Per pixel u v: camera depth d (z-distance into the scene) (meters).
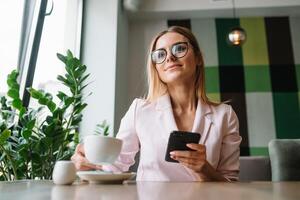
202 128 1.25
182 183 0.83
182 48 1.34
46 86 2.04
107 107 2.72
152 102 1.37
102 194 0.54
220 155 1.25
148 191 0.59
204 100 1.38
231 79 3.59
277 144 1.85
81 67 1.71
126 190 0.61
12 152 1.43
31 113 1.53
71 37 2.72
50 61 2.13
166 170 1.17
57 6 2.36
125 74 3.43
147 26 3.75
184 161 0.96
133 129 1.32
